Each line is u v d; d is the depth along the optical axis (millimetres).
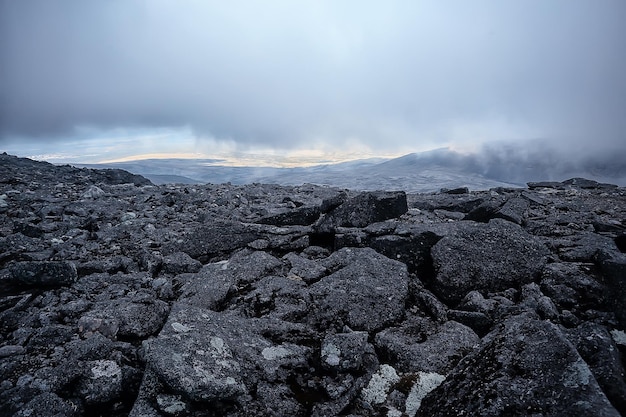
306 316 6715
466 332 6059
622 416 3936
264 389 4836
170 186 22172
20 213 12961
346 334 5586
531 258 7531
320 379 5160
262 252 8672
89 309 6641
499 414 3695
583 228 10398
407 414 4664
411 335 6262
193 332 5082
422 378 5152
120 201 15641
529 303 6551
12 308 6551
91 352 5055
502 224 8602
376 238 8797
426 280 8102
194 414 4227
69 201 15531
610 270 6625
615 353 4520
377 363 5535
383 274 7410
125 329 5969
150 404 4238
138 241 10742
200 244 9625
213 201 16703
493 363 4281
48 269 7371
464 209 13070
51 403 4344
